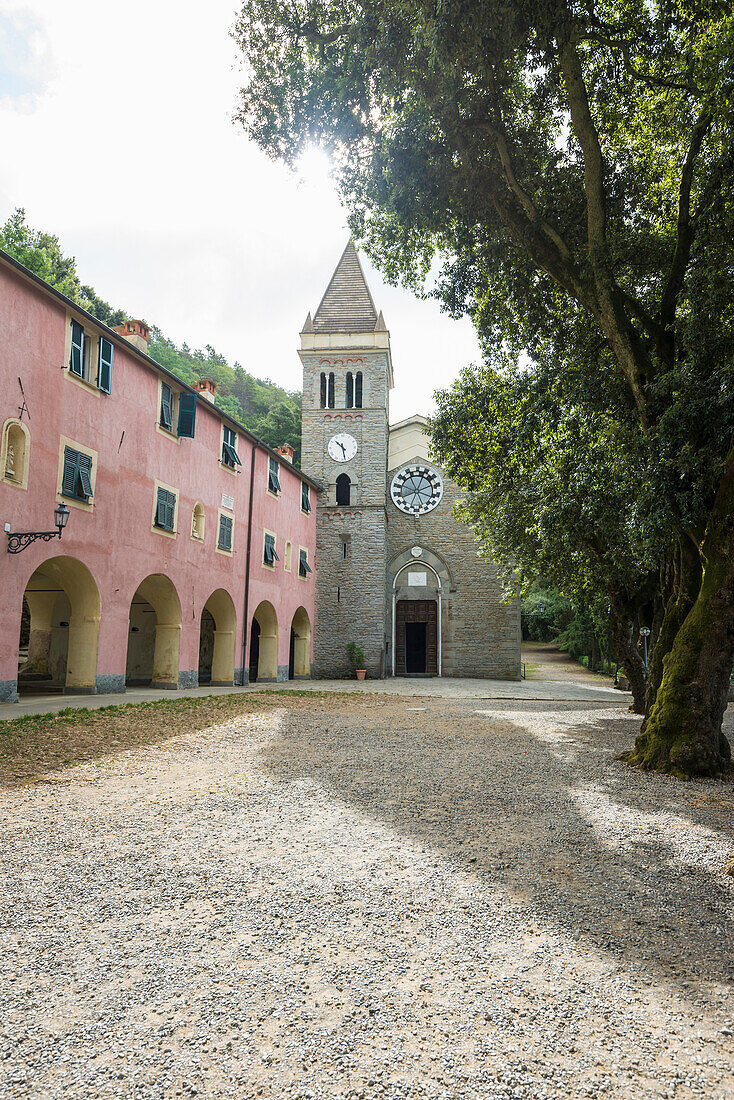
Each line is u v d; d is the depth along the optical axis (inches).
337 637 1389.0
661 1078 110.0
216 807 283.3
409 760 410.6
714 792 343.0
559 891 196.5
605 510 528.1
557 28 350.0
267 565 1112.8
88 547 649.0
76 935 159.3
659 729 401.1
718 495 393.7
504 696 1006.4
